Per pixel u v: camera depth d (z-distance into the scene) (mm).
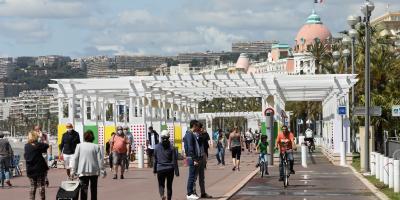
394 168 24375
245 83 52750
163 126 54906
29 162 21078
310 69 168125
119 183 30688
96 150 19234
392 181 25719
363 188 27281
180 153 57094
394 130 61375
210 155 64750
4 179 29641
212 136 96438
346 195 24578
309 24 196875
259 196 24578
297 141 113375
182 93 63531
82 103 50750
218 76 50562
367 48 35250
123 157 33625
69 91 49562
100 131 50844
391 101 60781
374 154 33688
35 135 21266
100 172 19375
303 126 125062
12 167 31078
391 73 62875
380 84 63094
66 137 28266
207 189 27188
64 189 18016
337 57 58875
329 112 56156
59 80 49531
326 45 111500
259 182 31297
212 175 35844
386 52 65250
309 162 49500
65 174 37625
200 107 154250
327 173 36625
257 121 104125
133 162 43281
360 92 62906
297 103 112375
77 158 19125
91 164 19094
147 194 25141
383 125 60531
